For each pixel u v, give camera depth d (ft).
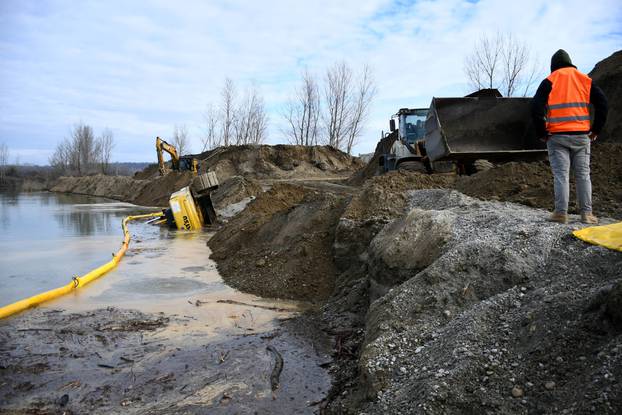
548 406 9.91
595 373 9.78
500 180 28.66
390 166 50.88
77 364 16.90
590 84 17.75
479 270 15.17
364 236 25.23
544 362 10.87
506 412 10.12
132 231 53.98
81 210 88.22
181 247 42.04
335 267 26.43
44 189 208.33
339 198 32.37
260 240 35.06
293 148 139.44
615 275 12.64
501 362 11.32
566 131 17.49
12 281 29.35
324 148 141.49
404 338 13.84
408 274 18.33
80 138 246.68
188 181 103.65
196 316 22.17
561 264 14.28
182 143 206.28
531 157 35.40
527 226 17.11
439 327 13.88
